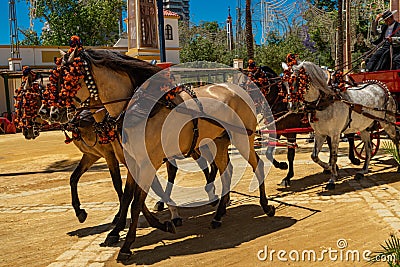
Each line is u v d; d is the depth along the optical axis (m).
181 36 43.62
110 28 39.19
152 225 6.09
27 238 6.39
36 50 28.08
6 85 25.25
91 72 5.34
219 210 6.55
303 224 6.34
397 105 9.51
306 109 7.71
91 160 7.04
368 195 7.62
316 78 7.58
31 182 10.58
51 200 8.62
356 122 8.46
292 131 8.66
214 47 34.88
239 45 38.72
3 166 13.16
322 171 9.81
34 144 18.41
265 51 34.22
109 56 5.52
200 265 5.12
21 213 7.79
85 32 38.62
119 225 6.02
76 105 5.47
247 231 6.21
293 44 37.03
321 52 36.59
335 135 8.07
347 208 6.97
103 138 5.60
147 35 21.30
